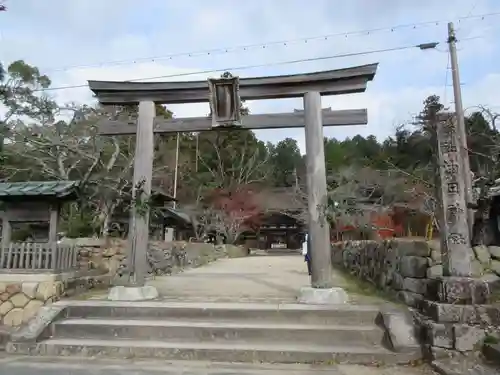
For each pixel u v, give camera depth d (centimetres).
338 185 2595
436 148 613
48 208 811
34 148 2038
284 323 662
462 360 498
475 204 781
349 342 606
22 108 2091
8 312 725
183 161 3400
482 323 521
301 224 3919
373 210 2225
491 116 1276
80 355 606
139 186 848
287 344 607
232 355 579
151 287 823
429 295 628
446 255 584
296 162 4625
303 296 753
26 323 710
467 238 578
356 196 2402
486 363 482
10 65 2105
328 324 655
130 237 834
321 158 810
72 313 721
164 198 1678
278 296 845
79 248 1014
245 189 3825
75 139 1961
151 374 517
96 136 1892
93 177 1841
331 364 552
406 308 672
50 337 659
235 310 692
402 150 2438
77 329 664
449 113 614
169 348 594
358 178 2575
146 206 847
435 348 522
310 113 828
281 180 4466
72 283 841
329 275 766
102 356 600
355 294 875
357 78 822
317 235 779
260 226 4284
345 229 2386
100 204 1798
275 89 848
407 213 2195
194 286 1052
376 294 871
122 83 893
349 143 4478
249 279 1263
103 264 1079
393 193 2312
